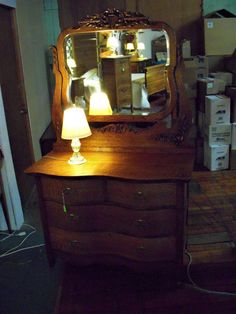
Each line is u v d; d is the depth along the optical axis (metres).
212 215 2.72
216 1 4.21
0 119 2.44
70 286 2.03
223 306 1.80
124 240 1.98
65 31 2.05
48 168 1.97
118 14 1.99
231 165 3.59
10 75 2.77
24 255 2.34
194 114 3.84
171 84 2.01
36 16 3.70
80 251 2.06
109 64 2.07
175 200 1.82
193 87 3.71
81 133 1.97
